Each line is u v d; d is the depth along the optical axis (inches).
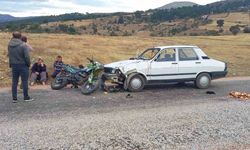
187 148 282.5
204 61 580.7
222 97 497.0
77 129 327.9
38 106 427.5
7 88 566.6
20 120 359.3
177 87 588.4
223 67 590.2
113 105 436.5
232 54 1167.6
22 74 451.5
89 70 530.3
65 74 557.0
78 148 278.4
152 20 7691.9
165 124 347.6
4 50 813.2
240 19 6958.7
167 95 510.9
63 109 411.2
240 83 649.0
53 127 333.7
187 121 359.3
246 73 807.7
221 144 293.0
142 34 5772.6
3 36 1034.7
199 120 363.6
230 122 357.1
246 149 283.3
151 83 554.3
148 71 546.9
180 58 570.3
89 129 328.2
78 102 453.7
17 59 446.0
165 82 562.6
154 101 463.8
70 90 548.4
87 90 511.5
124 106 430.6
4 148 276.1
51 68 711.1
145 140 299.1
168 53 567.2
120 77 538.6
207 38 2032.5
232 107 426.6
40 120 359.3
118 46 1135.0
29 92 526.3
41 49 877.8
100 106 430.0
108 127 335.0
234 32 4581.7
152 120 362.0
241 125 346.9
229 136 313.4
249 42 1782.7
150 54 578.2
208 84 581.0
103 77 549.3
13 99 454.0
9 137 303.1
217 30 5413.4
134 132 320.2
